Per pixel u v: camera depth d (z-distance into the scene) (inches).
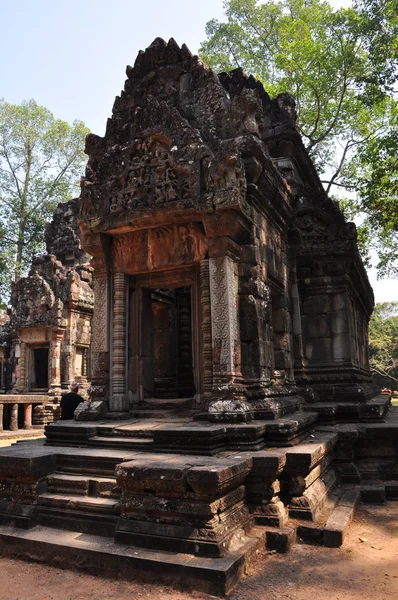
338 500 250.2
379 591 157.1
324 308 406.0
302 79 796.6
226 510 181.3
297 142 429.7
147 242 295.9
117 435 250.4
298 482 214.7
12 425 639.1
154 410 293.4
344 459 295.9
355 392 372.5
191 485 167.2
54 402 721.6
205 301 271.6
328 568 174.9
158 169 282.2
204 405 263.0
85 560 174.2
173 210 270.8
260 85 428.8
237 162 261.1
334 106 877.8
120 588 158.7
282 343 349.1
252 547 175.9
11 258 1216.2
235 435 221.5
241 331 274.8
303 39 800.9
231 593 152.9
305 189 417.7
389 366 1763.0
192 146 276.2
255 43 941.2
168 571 158.6
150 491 177.9
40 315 770.2
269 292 310.0
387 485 282.0
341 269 399.2
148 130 293.0
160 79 321.7
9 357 887.1
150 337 327.6
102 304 302.0
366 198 714.8
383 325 2018.9
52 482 216.2
